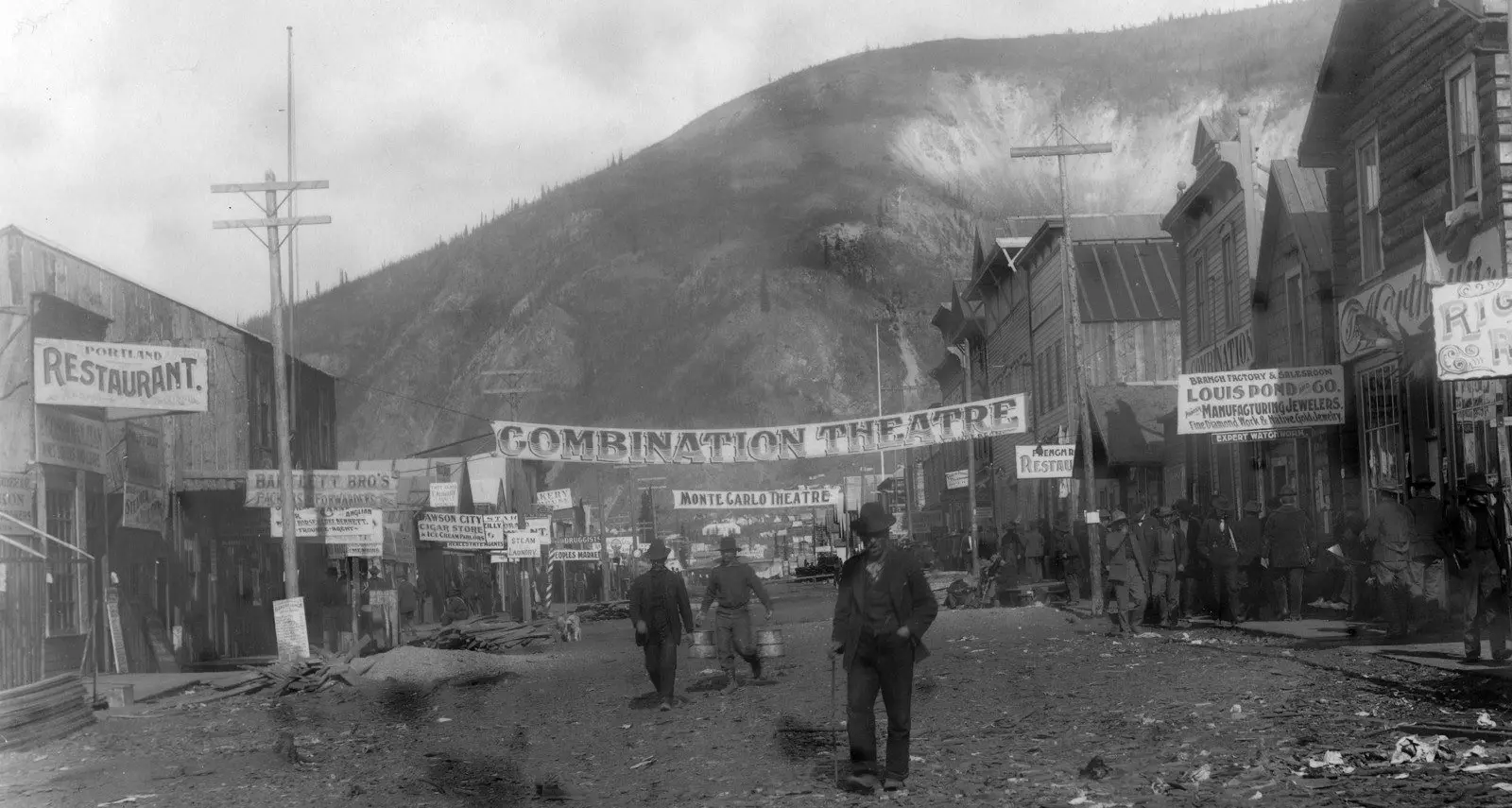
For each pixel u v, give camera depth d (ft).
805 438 113.60
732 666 60.59
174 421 102.68
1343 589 83.20
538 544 139.33
